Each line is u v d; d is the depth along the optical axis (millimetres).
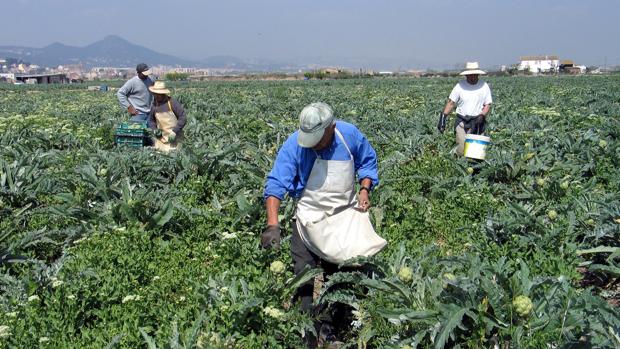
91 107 24172
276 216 4672
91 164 8719
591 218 6484
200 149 9828
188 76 100875
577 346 3635
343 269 4883
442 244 6812
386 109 21828
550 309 3936
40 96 39000
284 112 21719
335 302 4969
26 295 5059
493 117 16031
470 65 10875
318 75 95625
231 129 14430
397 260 4879
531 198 8086
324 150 4637
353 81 66562
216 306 4504
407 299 4277
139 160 9367
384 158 11055
